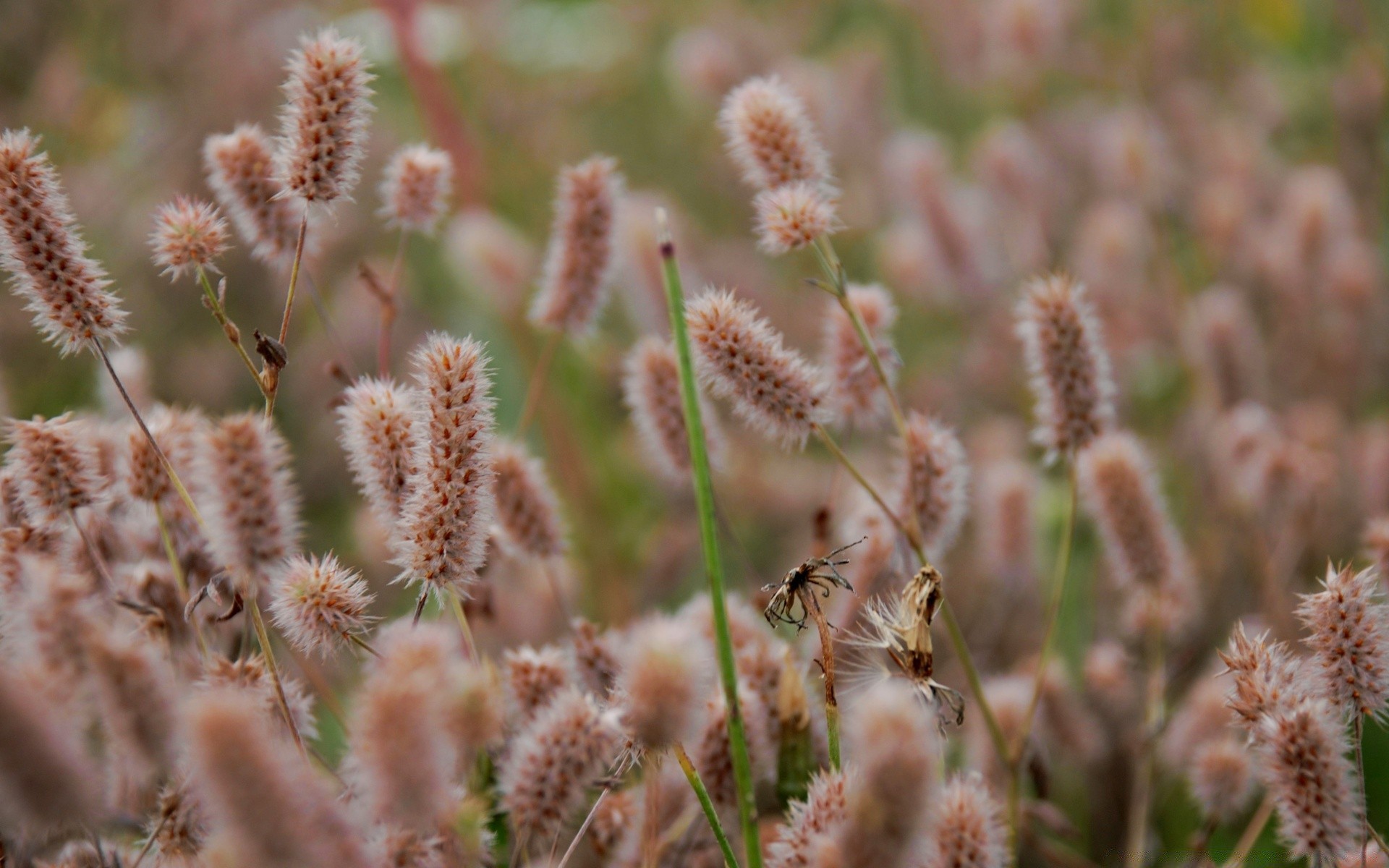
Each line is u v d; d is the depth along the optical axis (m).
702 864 0.40
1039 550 0.50
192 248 0.39
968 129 0.90
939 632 0.48
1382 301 0.61
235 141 0.42
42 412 0.55
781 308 0.66
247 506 0.38
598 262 0.44
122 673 0.35
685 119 0.81
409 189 0.43
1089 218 0.68
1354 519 0.51
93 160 0.68
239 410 0.59
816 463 0.58
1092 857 0.45
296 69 0.39
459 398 0.37
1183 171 0.75
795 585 0.39
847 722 0.38
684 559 0.52
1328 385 0.61
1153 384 0.64
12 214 0.38
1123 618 0.48
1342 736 0.37
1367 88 0.72
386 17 0.68
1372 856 0.39
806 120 0.42
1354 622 0.38
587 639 0.40
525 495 0.42
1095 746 0.45
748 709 0.39
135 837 0.39
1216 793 0.41
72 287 0.39
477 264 0.56
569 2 0.86
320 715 0.44
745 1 0.91
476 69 0.77
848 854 0.34
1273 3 0.82
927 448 0.41
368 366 0.58
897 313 0.43
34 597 0.36
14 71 0.71
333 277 0.64
